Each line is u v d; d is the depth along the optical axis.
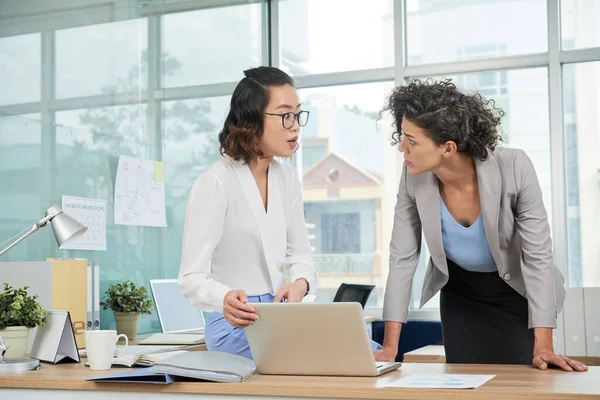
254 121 1.97
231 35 5.12
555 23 5.05
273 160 2.15
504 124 5.18
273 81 1.97
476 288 2.31
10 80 3.15
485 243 2.10
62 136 3.41
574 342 4.61
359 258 5.47
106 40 3.78
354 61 5.55
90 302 2.99
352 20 5.57
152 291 3.70
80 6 3.60
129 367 1.99
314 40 5.64
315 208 5.58
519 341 2.28
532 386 1.49
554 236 4.98
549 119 5.05
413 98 1.88
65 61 3.48
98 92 3.69
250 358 2.01
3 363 1.92
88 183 3.57
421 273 5.28
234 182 2.01
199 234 1.94
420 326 5.16
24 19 3.25
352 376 1.69
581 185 5.00
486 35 5.26
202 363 1.67
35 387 1.75
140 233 3.98
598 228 4.95
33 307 2.25
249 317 1.72
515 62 5.14
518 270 2.11
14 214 3.11
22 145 3.18
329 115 5.59
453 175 2.00
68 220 2.21
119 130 3.84
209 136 4.77
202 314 4.28
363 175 5.49
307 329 1.66
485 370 1.77
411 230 2.14
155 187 4.11
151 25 4.16
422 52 5.41
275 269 2.06
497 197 1.95
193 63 4.60
